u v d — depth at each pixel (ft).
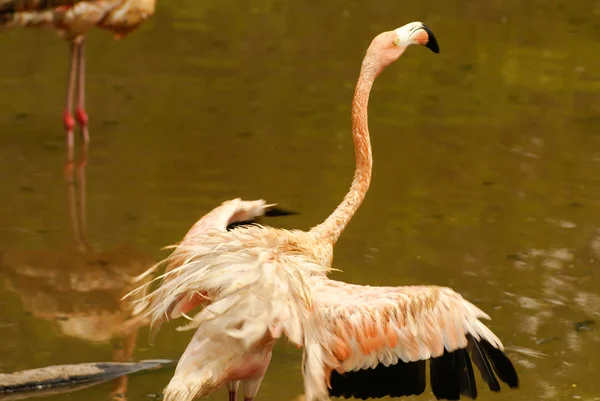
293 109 49.08
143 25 59.98
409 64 56.39
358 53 57.36
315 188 39.65
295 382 26.61
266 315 21.59
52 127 45.88
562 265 34.04
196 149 43.62
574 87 53.57
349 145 44.93
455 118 48.60
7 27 42.93
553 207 38.96
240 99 50.08
